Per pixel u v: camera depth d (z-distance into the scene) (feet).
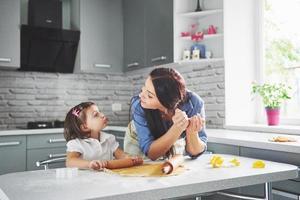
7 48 9.55
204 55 8.77
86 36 10.87
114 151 4.31
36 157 9.05
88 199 2.48
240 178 3.22
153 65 9.78
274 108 7.66
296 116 7.82
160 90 4.03
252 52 8.79
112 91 12.23
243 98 8.66
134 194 2.65
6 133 8.58
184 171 3.49
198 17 9.24
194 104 4.24
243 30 8.69
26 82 10.78
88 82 11.81
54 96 11.20
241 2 8.68
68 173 3.35
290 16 8.02
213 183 3.05
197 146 4.16
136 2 10.69
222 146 6.17
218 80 8.64
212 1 8.90
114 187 2.81
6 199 2.57
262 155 5.34
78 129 4.08
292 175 3.61
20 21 10.55
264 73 8.65
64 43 10.65
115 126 10.75
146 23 10.12
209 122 8.91
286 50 8.11
